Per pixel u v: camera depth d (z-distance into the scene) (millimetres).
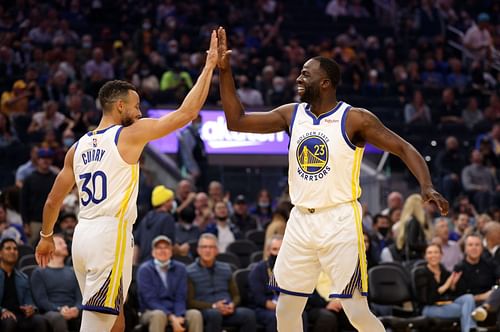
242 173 24844
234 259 18141
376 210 24578
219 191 21484
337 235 8977
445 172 25188
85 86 27953
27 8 34281
